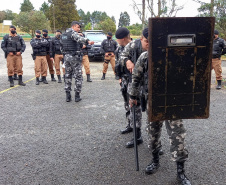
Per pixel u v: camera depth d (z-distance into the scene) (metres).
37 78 7.93
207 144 3.48
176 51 2.13
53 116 4.79
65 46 5.61
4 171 2.85
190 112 2.29
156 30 2.08
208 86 2.24
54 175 2.76
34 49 7.75
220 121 4.43
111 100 5.94
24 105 5.57
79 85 5.75
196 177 2.69
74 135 3.87
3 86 7.66
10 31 7.38
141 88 2.56
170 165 2.95
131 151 3.32
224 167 2.88
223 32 14.40
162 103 2.24
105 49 8.51
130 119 3.56
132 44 2.90
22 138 3.77
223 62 14.18
